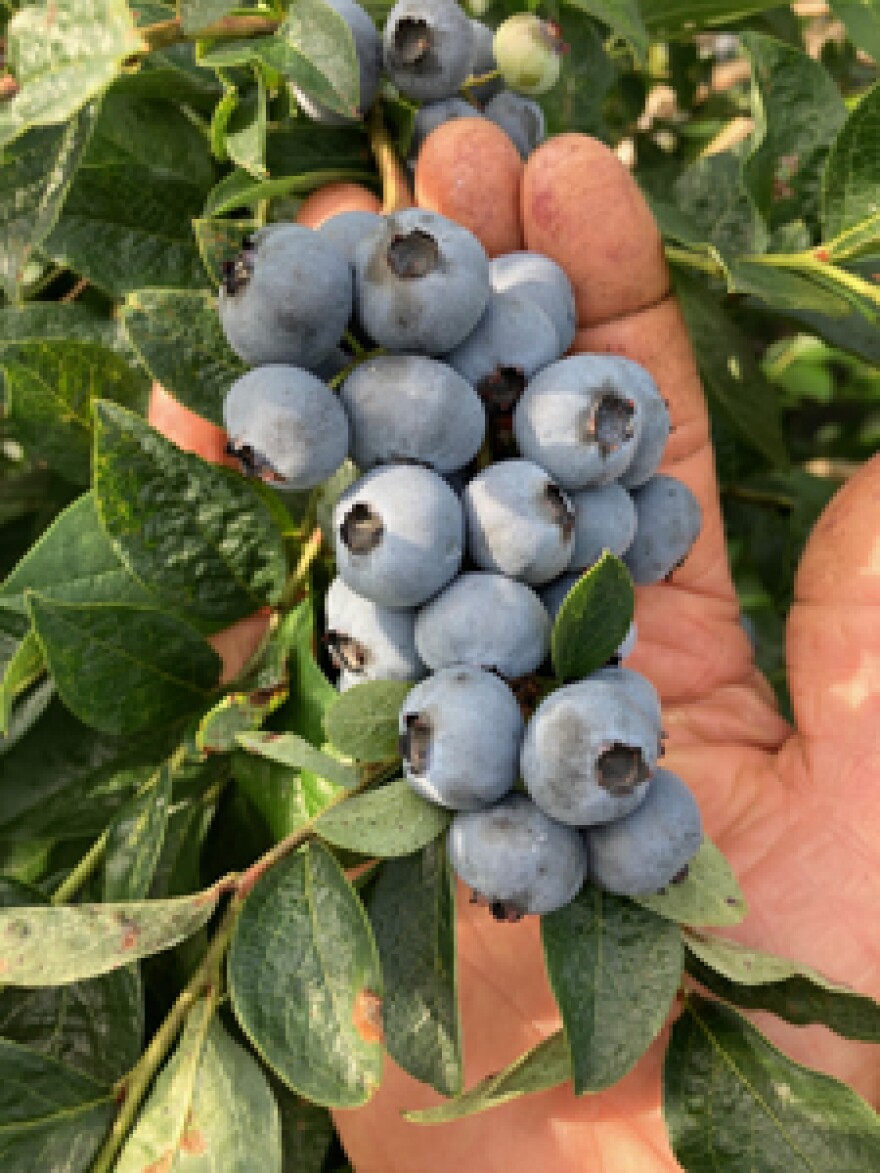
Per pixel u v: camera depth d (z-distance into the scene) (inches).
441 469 5.1
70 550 6.1
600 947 5.0
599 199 6.8
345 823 4.8
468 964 6.8
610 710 4.5
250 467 4.9
